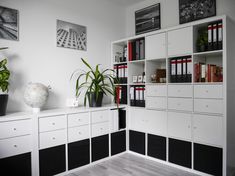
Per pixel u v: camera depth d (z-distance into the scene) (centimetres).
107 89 305
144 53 300
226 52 216
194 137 241
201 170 236
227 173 222
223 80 216
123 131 312
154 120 282
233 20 239
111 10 351
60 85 281
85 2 312
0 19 226
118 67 335
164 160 271
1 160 190
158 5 326
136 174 242
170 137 264
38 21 258
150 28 337
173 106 260
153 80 296
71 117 244
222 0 260
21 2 242
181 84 252
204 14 273
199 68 242
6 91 228
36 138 214
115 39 357
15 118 198
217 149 223
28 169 208
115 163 275
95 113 271
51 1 271
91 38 320
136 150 306
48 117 224
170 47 262
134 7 363
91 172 247
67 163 241
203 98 233
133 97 313
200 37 248
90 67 289
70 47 292
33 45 253
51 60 271
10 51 234
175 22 306
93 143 269
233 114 241
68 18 290
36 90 222
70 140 244
